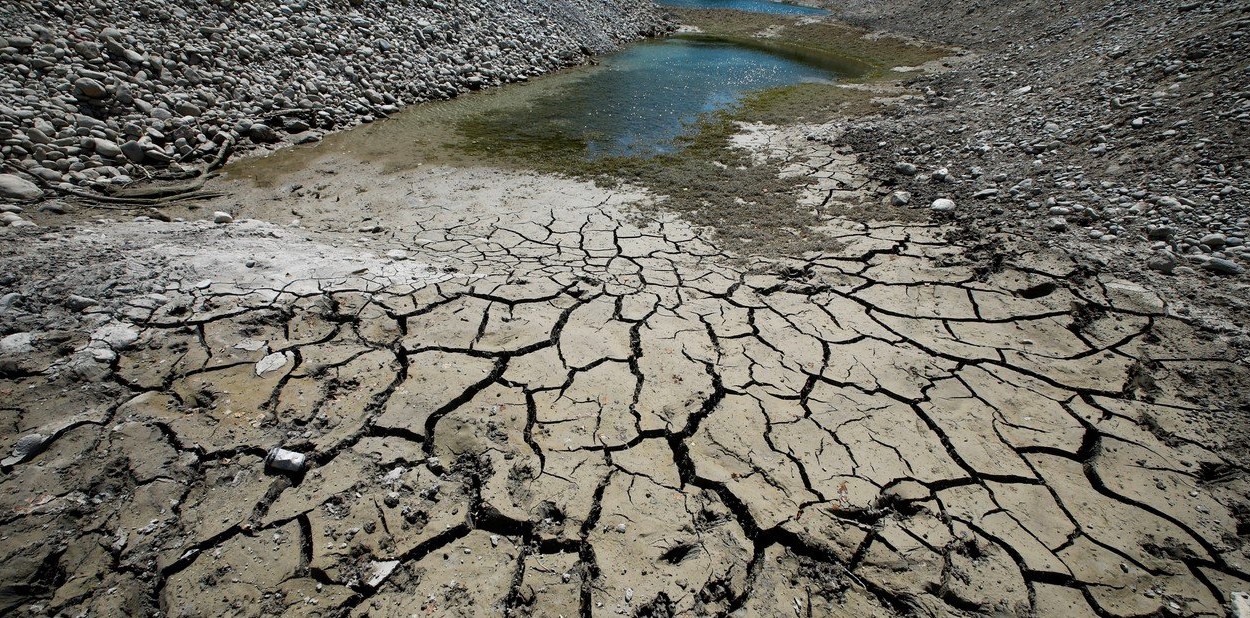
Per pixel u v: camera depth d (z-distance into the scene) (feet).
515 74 33.78
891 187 17.44
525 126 25.53
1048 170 15.75
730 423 8.30
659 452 7.86
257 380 8.52
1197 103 15.84
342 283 11.03
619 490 7.27
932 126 22.20
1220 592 6.13
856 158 20.30
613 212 16.74
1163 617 5.94
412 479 7.31
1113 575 6.29
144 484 6.94
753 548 6.63
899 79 35.12
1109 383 8.86
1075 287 10.89
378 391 8.55
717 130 25.09
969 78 29.89
